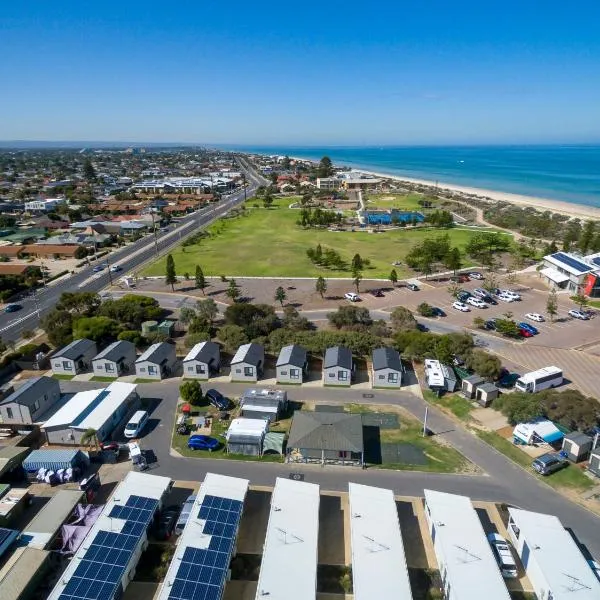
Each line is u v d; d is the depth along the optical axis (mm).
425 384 59188
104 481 42375
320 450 44344
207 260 122312
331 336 65500
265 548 31953
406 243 139625
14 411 50688
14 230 154875
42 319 79562
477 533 33562
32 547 32969
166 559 33125
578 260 101750
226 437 47406
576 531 36750
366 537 33062
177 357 66938
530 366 64375
